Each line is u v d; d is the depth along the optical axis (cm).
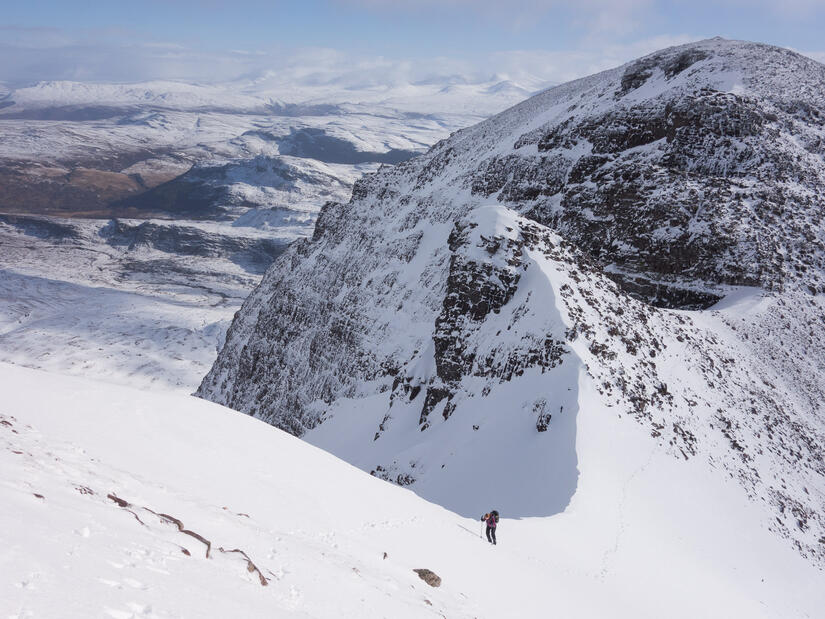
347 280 11600
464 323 6925
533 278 6600
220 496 1605
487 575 2048
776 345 6956
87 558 876
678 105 9088
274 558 1298
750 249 7644
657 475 4638
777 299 7362
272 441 2341
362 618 1193
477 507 4550
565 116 11881
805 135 9044
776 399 6372
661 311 6900
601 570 3102
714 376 6228
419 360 8181
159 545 1064
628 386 5397
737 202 8031
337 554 1532
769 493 5097
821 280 7625
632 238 8156
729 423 5709
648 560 3566
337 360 10488
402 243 11019
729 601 3484
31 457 1255
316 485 2077
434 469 5503
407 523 2169
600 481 4316
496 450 5122
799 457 5762
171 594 883
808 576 4334
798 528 4884
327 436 8988
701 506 4553
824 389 6738
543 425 5038
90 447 1555
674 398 5622
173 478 1583
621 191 8556
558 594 2239
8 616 631
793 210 8069
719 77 10181
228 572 1097
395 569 1650
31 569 768
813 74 10381
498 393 5838
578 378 5188
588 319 5947
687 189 8169
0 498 952
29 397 1845
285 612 1025
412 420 7494
